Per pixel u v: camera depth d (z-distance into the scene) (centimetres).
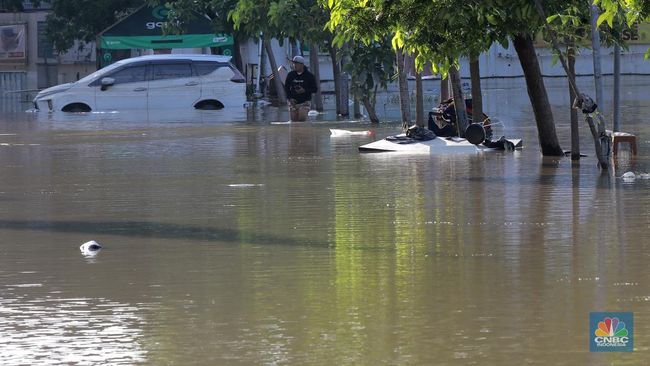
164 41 9194
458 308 1672
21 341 1526
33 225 2544
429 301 1719
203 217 2619
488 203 2775
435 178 3347
